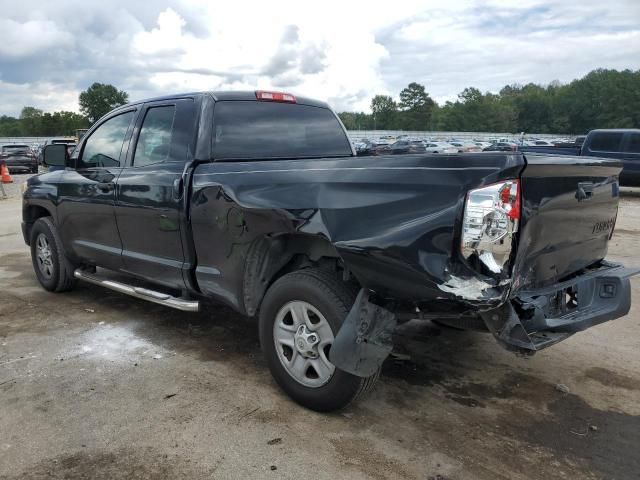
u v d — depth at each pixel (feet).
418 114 466.29
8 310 17.47
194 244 12.94
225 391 11.89
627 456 9.68
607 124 404.98
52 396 11.64
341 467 9.23
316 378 10.87
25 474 9.03
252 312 12.35
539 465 9.38
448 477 9.01
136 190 14.25
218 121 13.42
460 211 8.49
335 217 9.83
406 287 9.07
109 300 18.52
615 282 11.29
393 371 13.04
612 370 13.20
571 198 10.19
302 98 15.70
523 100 458.91
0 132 374.02
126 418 10.75
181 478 8.94
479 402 11.57
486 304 8.39
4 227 35.55
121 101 362.12
